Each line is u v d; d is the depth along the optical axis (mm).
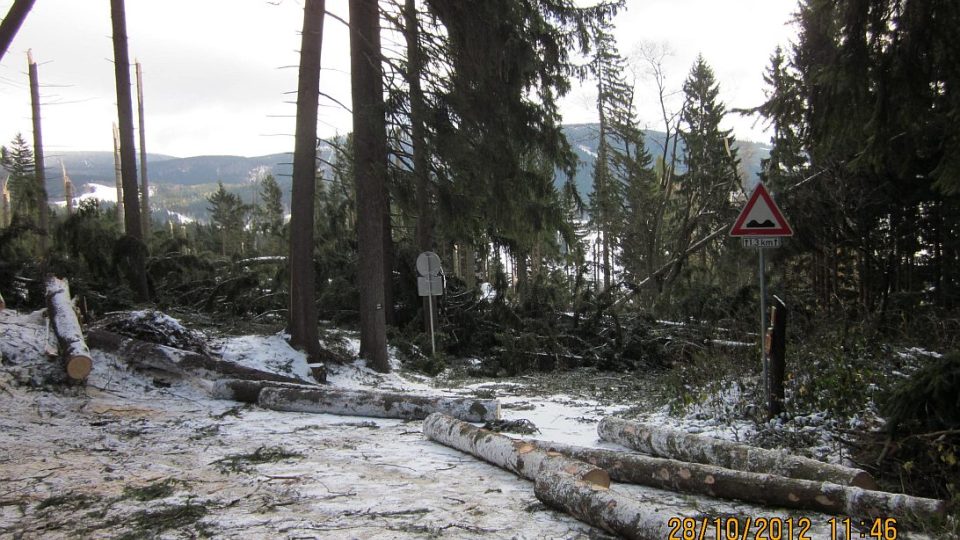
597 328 16188
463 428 6535
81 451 5879
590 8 14055
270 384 8703
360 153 12250
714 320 15062
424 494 4945
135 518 4281
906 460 5367
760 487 4824
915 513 4227
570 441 7285
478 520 4363
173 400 8273
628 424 6891
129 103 15430
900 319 12148
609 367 15258
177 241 17453
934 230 14555
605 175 31938
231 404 8453
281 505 4605
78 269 13172
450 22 12141
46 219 16141
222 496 4773
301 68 11367
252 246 39781
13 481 4969
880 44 6793
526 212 13875
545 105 14375
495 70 12461
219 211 48688
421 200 12469
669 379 10547
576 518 4406
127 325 9594
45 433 6328
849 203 14711
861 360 8320
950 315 10273
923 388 5336
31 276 11672
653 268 28594
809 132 7828
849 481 4832
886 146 7434
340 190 16328
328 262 17172
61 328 8516
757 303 14344
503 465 5680
